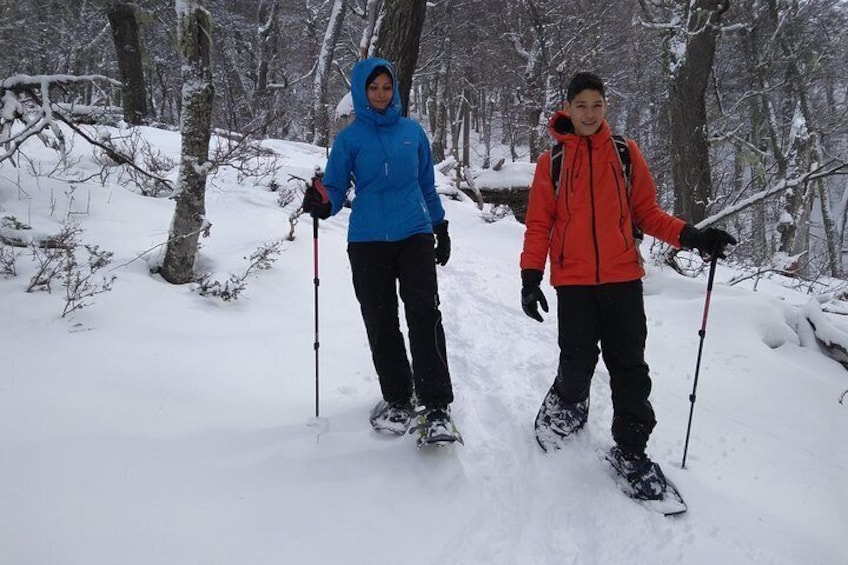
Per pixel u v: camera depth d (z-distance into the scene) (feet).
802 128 58.39
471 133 159.12
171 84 86.43
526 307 9.26
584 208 9.21
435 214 10.39
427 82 117.70
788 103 66.23
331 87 98.07
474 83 103.76
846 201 88.99
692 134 34.42
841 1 58.90
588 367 9.57
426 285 9.44
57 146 15.94
